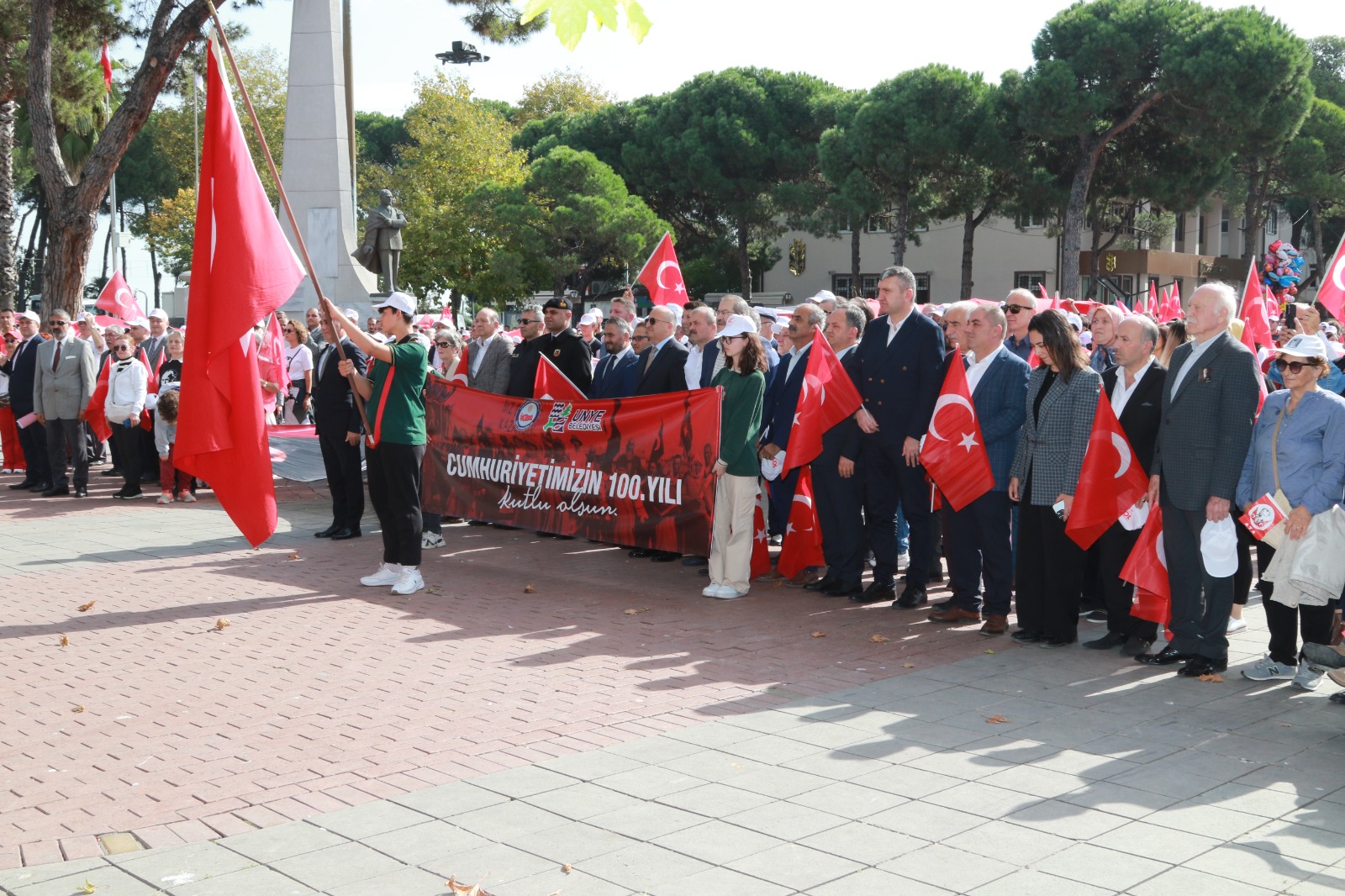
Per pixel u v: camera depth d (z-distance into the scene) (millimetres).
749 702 6297
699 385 10609
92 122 31703
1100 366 11391
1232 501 6660
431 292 54531
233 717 6031
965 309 8148
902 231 43344
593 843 4406
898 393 8633
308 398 17156
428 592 9133
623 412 10023
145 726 5891
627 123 56438
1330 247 66375
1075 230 39688
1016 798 4867
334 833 4520
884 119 41219
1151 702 6324
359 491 11656
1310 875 4148
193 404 7535
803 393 8789
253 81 55562
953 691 6520
